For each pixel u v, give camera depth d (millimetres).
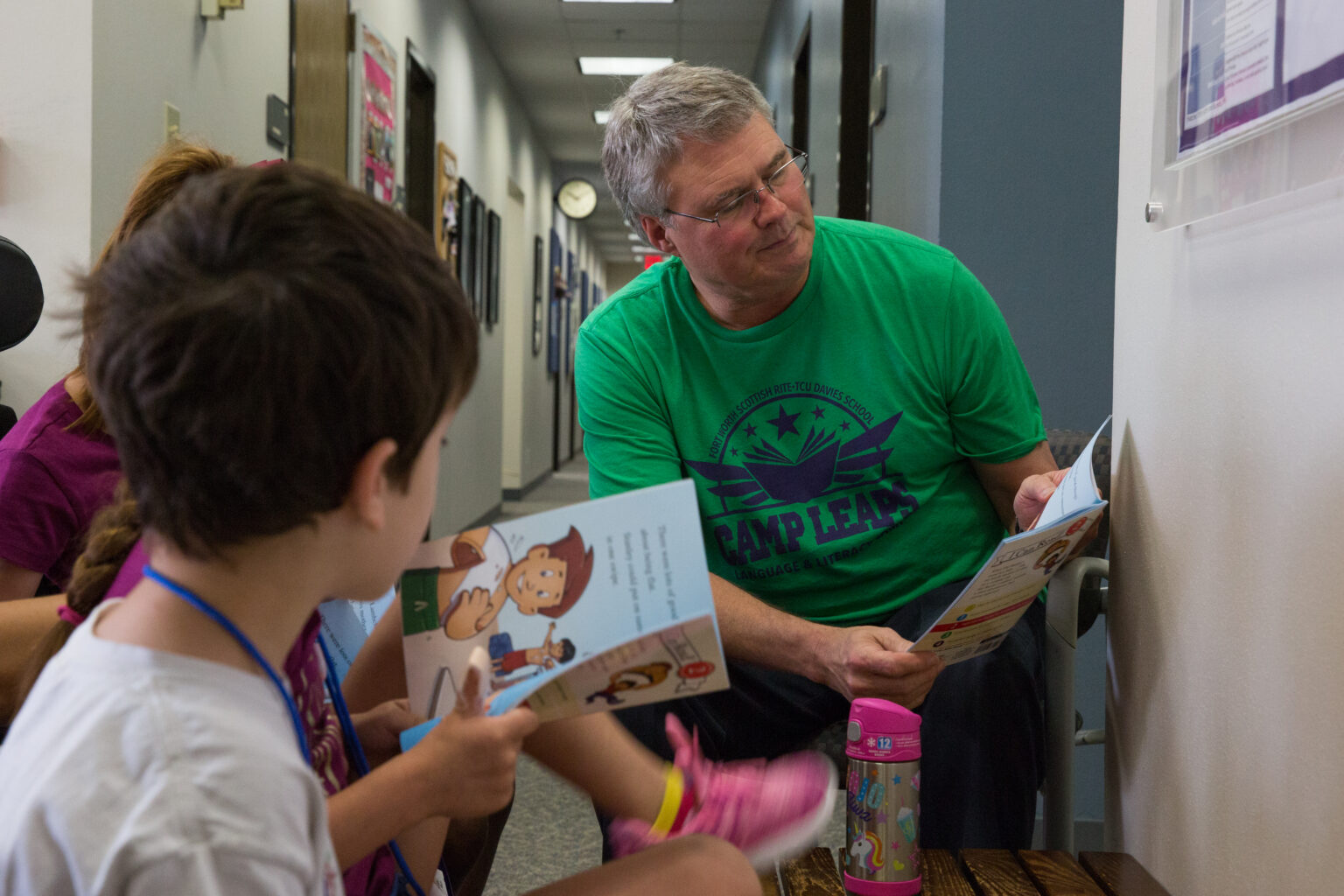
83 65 2234
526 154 10023
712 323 1596
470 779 727
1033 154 2535
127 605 644
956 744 1354
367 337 583
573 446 16562
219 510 589
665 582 842
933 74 2648
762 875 1108
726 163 1431
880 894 1062
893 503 1558
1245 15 931
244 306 566
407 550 662
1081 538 1241
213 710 585
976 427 1573
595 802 1055
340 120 4062
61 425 1273
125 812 550
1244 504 973
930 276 1573
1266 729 934
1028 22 2518
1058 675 1366
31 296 1395
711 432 1589
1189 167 1072
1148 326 1202
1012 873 1120
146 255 596
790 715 1534
